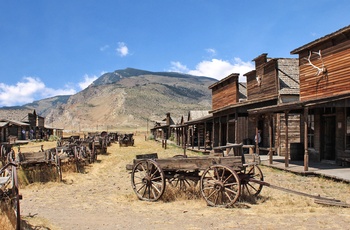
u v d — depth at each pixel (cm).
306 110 1580
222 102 3684
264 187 1283
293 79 2558
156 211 948
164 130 7138
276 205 990
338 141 1811
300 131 2375
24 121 7669
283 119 2483
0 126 5828
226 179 986
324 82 1936
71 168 1855
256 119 2141
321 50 1966
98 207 1020
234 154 1082
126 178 1636
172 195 1102
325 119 1984
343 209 936
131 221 843
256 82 2950
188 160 1059
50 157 1650
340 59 1806
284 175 1587
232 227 768
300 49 2116
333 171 1549
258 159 1122
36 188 1363
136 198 1133
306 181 1417
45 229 764
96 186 1415
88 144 2742
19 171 1455
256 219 834
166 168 1086
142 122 18750
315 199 1016
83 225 808
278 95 2461
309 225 776
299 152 2106
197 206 988
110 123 19388
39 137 8012
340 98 1487
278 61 2664
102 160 2561
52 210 983
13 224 744
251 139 2881
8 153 1903
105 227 789
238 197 984
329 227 760
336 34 1773
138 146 4562
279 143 2472
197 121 3328
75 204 1069
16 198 697
